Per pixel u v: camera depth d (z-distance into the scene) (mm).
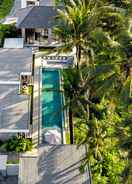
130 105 47375
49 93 63781
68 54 72625
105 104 56469
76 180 45688
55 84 66500
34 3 87625
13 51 69375
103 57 52531
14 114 54906
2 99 57344
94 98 57094
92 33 57062
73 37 61750
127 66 45562
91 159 50094
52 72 69312
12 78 62125
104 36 51156
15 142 53469
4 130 52469
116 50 45344
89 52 59656
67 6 64375
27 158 48719
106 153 52000
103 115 55344
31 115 59438
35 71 69000
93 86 48562
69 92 59719
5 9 86938
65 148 49844
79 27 60938
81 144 49406
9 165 50062
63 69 69812
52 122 58719
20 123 53594
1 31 77188
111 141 50688
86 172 46969
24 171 46719
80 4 64625
